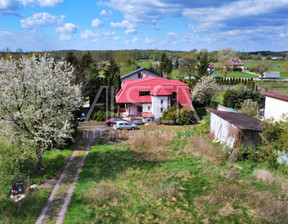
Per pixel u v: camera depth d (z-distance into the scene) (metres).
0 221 12.68
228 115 25.30
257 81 71.12
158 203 14.37
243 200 14.38
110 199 14.88
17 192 15.23
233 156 19.92
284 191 15.13
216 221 12.59
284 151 18.31
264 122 20.23
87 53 54.56
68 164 20.53
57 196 15.37
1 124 17.09
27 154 18.66
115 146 24.83
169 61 88.44
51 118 18.55
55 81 18.56
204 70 48.16
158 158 21.41
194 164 19.84
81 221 12.75
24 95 17.77
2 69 17.34
